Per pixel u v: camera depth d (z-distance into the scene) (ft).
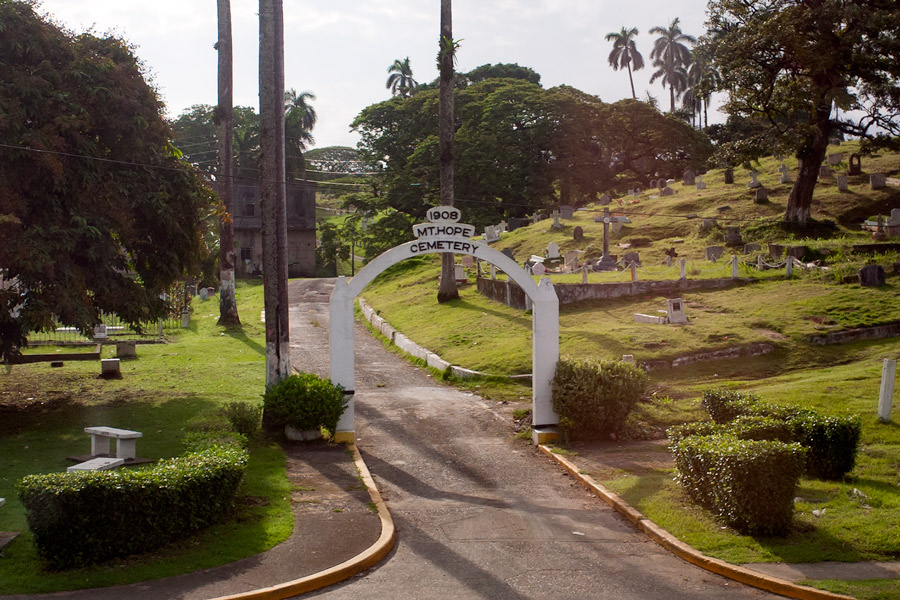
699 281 90.22
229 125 100.48
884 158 162.40
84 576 25.09
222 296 104.12
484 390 64.44
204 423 45.34
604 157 206.49
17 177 49.01
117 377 68.33
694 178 172.96
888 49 102.58
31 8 52.42
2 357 58.80
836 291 82.58
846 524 30.71
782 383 58.75
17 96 49.78
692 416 51.70
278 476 39.45
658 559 28.68
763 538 29.76
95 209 53.52
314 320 112.37
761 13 110.93
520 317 86.63
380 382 69.56
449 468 43.80
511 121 192.34
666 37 309.42
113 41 58.95
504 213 189.88
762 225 119.14
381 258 49.21
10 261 47.37
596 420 48.01
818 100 106.93
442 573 26.99
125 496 26.66
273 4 50.44
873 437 43.70
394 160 207.62
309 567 26.53
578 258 117.39
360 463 43.21
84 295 52.24
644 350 67.51
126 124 54.80
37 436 47.42
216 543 28.78
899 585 24.95
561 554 29.19
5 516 31.37
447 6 96.63
